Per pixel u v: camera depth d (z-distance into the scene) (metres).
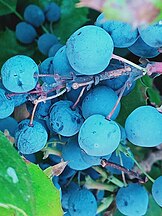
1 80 0.13
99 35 0.11
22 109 0.15
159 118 0.12
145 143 0.12
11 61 0.12
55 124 0.13
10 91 0.12
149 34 0.12
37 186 0.12
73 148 0.14
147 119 0.12
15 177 0.10
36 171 0.12
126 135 0.13
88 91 0.13
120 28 0.12
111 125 0.12
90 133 0.12
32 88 0.12
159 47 0.12
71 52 0.11
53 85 0.12
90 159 0.13
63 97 0.14
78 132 0.13
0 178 0.10
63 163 0.14
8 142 0.11
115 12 0.08
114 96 0.13
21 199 0.10
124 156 0.15
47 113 0.14
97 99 0.12
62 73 0.12
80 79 0.12
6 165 0.10
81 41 0.11
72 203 0.15
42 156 0.15
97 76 0.12
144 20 0.08
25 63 0.12
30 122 0.13
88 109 0.12
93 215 0.15
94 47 0.11
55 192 0.12
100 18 0.12
